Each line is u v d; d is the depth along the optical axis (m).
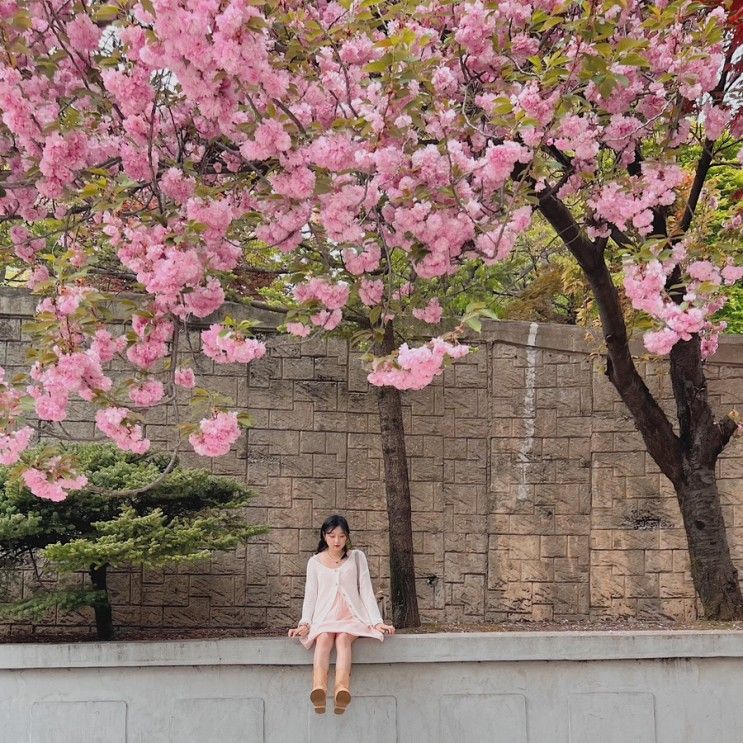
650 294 5.41
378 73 5.49
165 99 5.40
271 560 9.35
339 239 5.22
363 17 4.97
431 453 9.62
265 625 9.28
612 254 7.66
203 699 6.43
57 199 5.41
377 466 9.57
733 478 9.33
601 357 9.31
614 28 5.46
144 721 6.41
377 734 6.41
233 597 9.27
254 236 6.00
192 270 4.91
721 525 7.76
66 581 8.94
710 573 7.71
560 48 5.55
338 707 6.02
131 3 4.57
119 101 4.87
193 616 9.20
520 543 9.57
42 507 7.55
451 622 9.41
